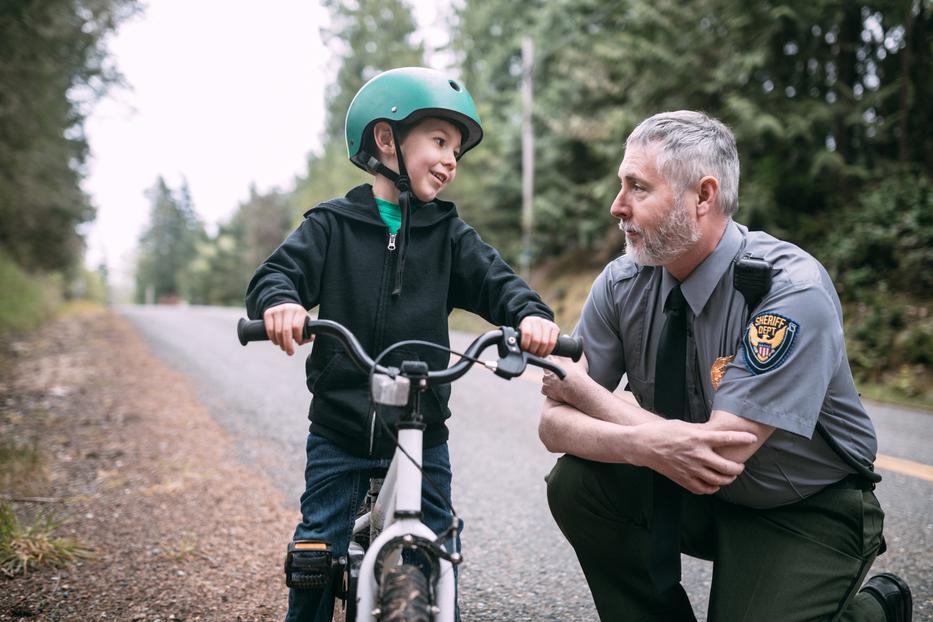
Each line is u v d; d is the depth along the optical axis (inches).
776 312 71.1
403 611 53.8
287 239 75.9
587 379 81.4
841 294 407.8
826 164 426.0
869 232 404.5
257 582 110.9
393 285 76.2
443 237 79.8
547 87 758.5
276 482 163.9
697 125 73.9
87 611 99.4
